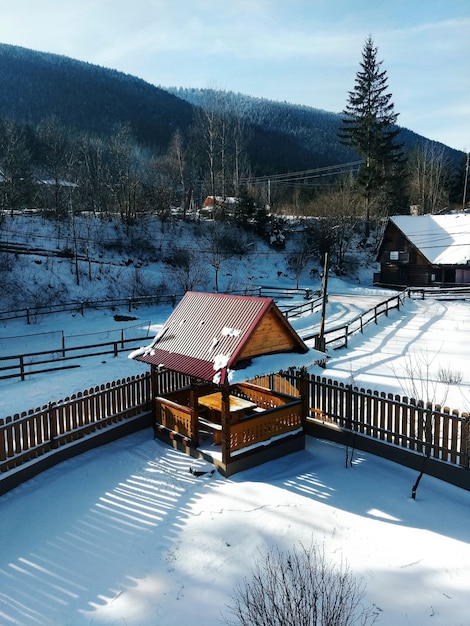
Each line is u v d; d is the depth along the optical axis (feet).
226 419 33.30
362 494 31.07
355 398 37.52
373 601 21.09
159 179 203.62
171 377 44.96
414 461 33.45
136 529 27.43
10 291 111.34
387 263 166.91
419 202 233.55
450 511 28.73
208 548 25.49
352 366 61.36
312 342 75.61
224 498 30.83
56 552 25.35
